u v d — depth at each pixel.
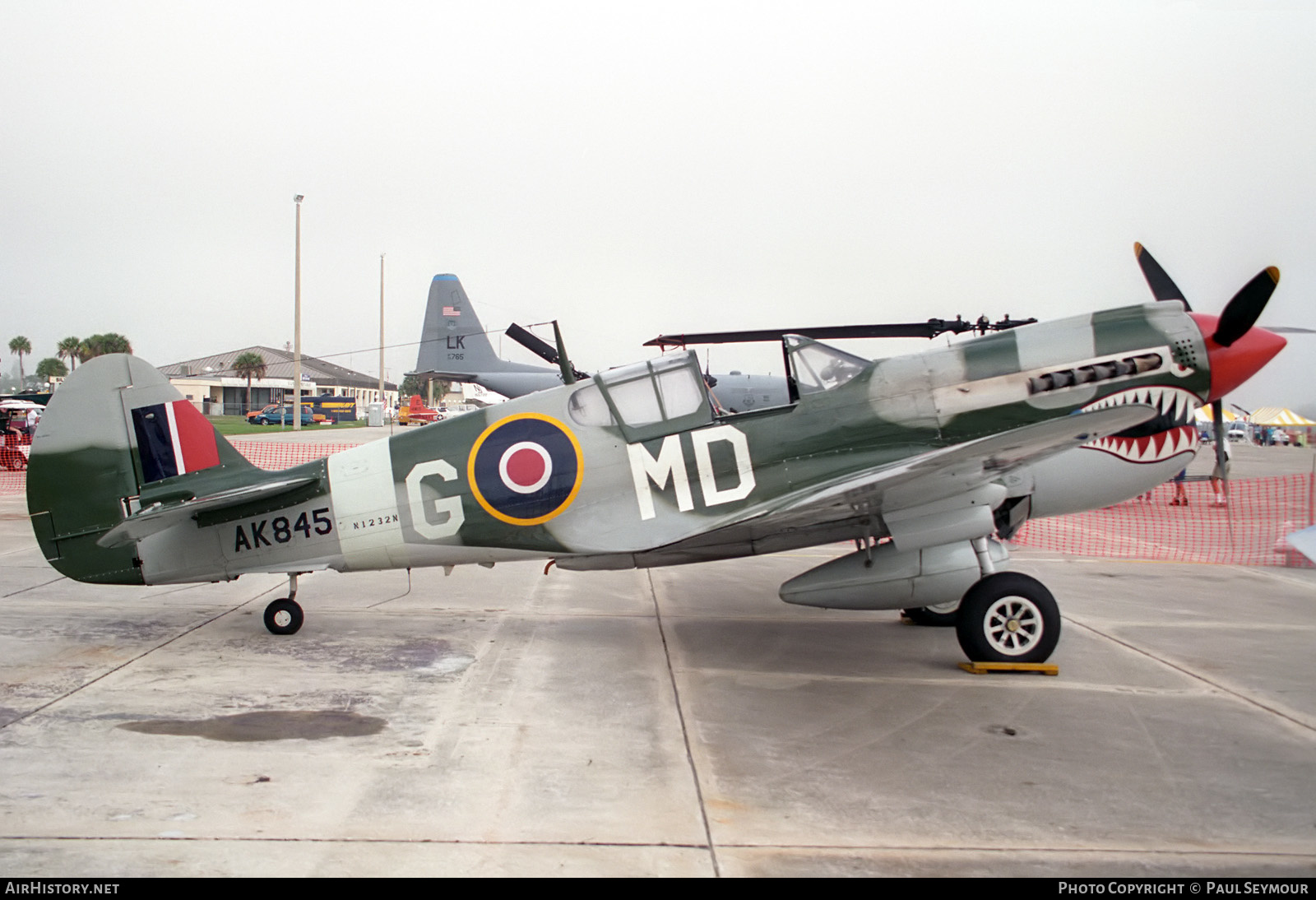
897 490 5.05
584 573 9.23
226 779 3.78
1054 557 10.55
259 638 6.32
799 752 4.14
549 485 6.10
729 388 13.91
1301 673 5.51
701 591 8.20
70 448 6.43
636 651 6.01
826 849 3.19
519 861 3.07
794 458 5.97
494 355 27.41
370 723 4.52
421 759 4.03
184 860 3.06
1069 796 3.67
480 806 3.52
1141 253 7.11
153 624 6.76
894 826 3.38
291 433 37.94
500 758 4.05
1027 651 5.45
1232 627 6.78
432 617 7.06
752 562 10.09
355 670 5.52
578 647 6.09
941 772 3.91
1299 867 3.09
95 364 6.45
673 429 6.05
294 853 3.12
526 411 6.22
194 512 5.84
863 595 5.62
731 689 5.13
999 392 5.92
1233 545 11.52
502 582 8.70
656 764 3.98
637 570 9.47
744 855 3.14
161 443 6.47
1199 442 6.26
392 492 6.25
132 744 4.20
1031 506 6.20
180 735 4.32
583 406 6.15
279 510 6.35
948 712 4.71
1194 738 4.35
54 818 3.38
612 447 6.08
